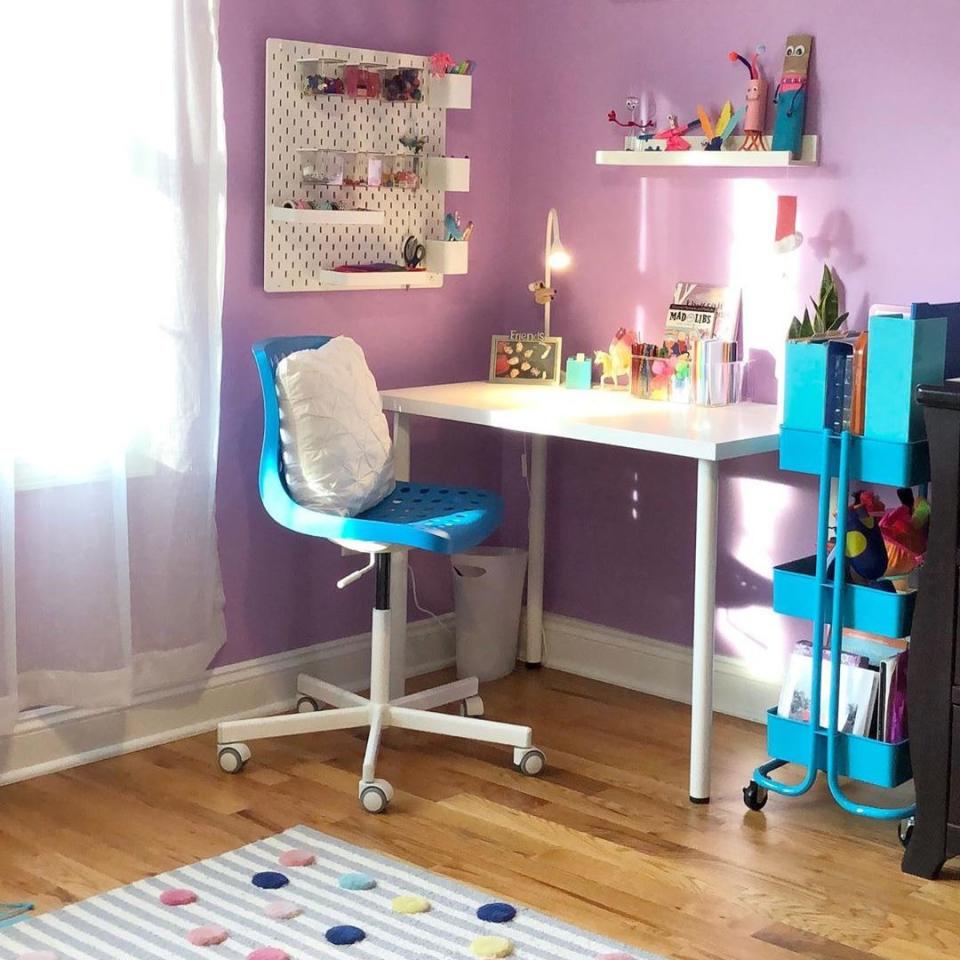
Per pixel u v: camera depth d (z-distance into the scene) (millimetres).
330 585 3996
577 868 2955
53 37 3139
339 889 2834
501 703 3979
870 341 2996
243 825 3135
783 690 3277
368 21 3859
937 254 3422
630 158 3818
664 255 3941
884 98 3465
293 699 3930
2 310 3109
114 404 3299
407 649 4215
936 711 2877
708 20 3771
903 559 3123
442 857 2992
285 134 3689
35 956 2535
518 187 4254
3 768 3342
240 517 3756
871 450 3031
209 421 3525
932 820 2916
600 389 4012
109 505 3342
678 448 3189
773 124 3686
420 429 4160
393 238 3979
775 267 3715
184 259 3395
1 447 3119
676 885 2887
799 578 3178
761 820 3223
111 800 3260
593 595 4223
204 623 3607
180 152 3354
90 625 3359
